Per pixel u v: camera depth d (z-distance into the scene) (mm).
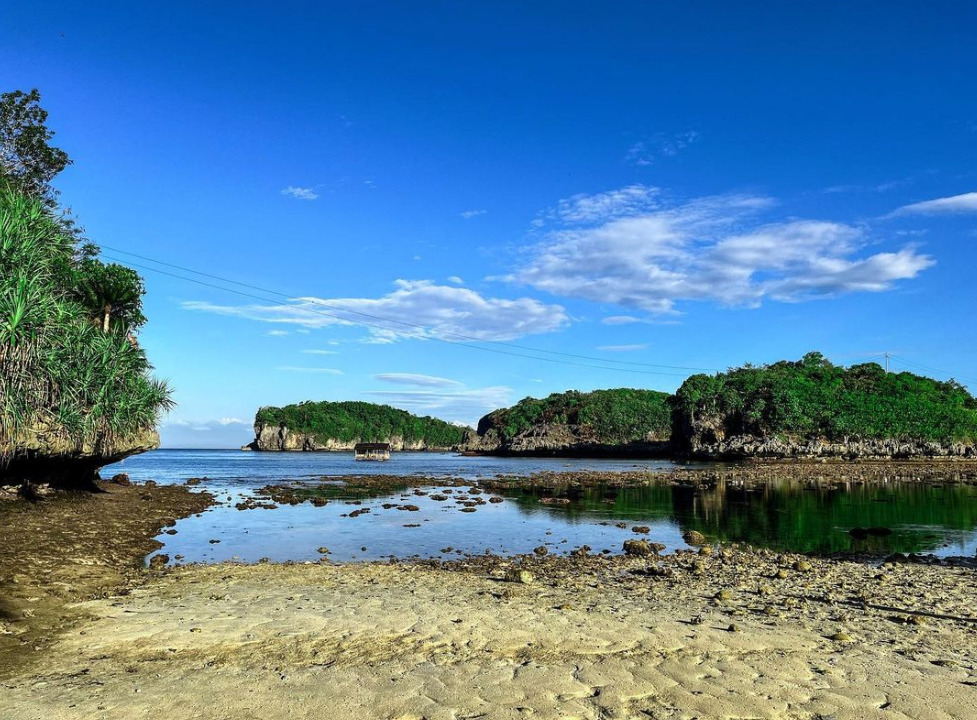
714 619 11305
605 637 9797
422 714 6633
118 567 16781
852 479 62688
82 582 14203
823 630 10562
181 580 15117
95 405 26391
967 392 136125
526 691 7324
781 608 12547
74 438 25328
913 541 23922
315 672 7992
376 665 8297
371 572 16578
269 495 42469
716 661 8523
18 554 16469
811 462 105562
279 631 10125
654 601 13148
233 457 158375
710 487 52531
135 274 39906
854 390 125500
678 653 8898
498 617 11258
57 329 23797
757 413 119938
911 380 132250
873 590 14695
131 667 8203
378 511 33438
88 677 7797
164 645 9266
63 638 9625
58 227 29953
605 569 18031
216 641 9500
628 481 59375
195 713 6629
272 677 7809
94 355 26625
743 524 29016
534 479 62406
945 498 42062
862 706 6926
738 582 15836
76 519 24438
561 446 165250
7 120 40188
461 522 29359
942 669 8328
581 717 6582
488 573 17422
